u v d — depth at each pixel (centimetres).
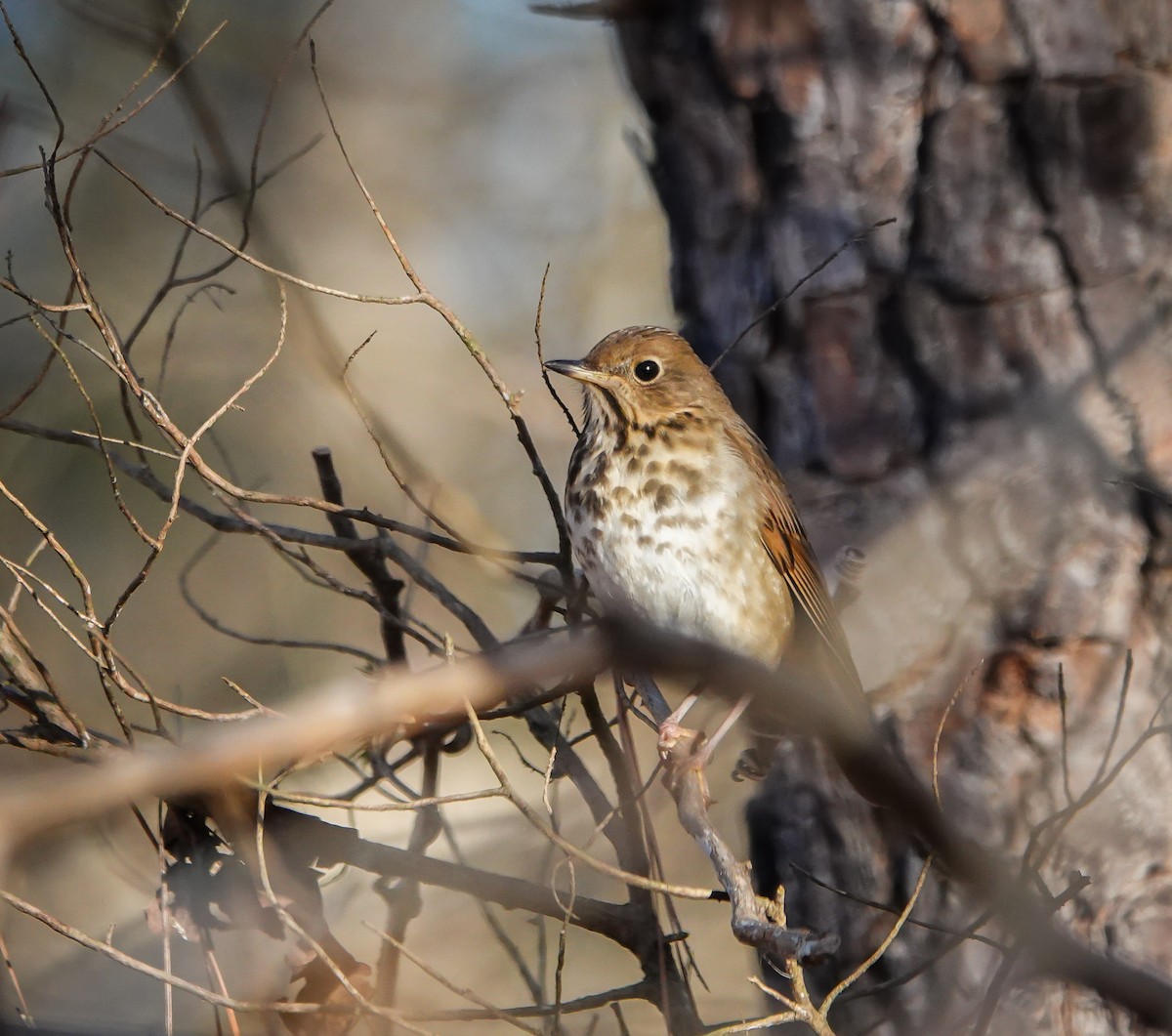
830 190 901
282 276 686
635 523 923
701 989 1216
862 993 722
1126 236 862
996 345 872
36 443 1556
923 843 816
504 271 2114
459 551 770
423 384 1891
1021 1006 838
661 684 851
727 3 920
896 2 882
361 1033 910
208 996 638
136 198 1714
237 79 2033
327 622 1652
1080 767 846
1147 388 855
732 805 1113
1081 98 860
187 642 1593
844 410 899
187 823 742
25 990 1000
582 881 1109
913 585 871
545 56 2256
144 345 1636
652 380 930
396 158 2208
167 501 801
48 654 1484
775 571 916
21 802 430
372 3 2233
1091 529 853
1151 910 842
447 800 595
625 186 2152
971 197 874
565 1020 1188
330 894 1095
